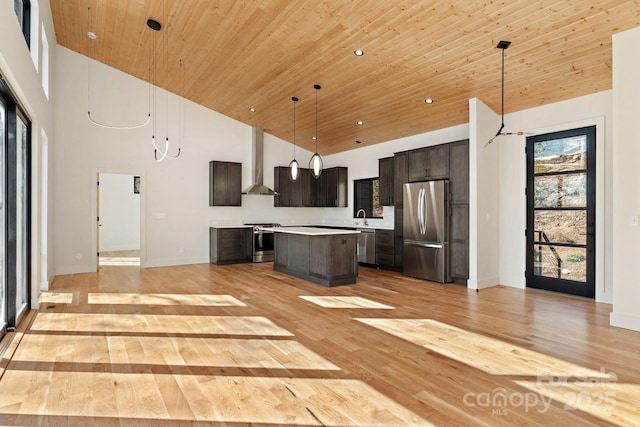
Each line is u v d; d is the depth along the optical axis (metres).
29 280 4.21
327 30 4.46
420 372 2.64
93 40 6.01
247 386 2.42
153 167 7.41
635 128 3.56
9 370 2.62
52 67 5.79
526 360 2.85
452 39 4.16
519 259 5.55
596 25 3.57
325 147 9.12
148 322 3.79
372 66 5.05
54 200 6.33
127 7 4.79
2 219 3.37
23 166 4.15
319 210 9.83
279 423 1.99
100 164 6.86
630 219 3.60
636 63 3.54
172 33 5.24
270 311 4.22
